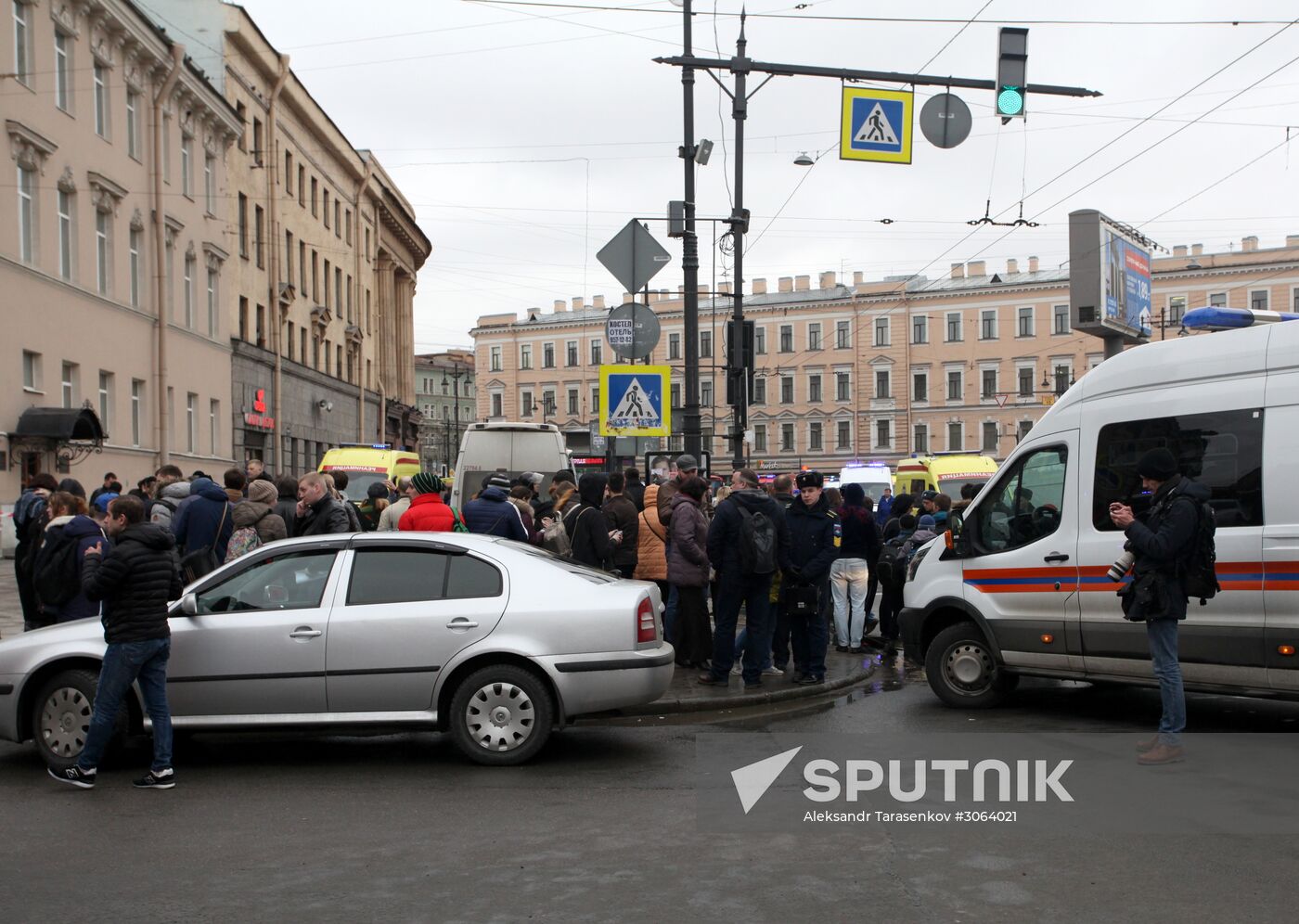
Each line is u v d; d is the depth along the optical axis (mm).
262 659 8172
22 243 28391
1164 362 9188
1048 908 5039
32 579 11906
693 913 5039
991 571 10180
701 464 16672
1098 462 9516
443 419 130250
